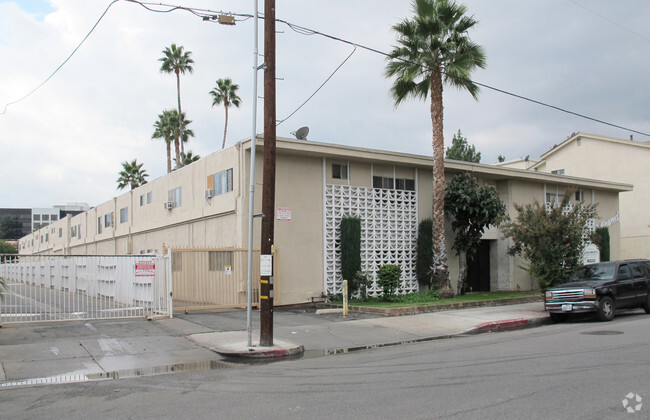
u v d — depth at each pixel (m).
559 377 7.87
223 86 49.59
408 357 10.29
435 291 20.30
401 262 22.08
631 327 13.57
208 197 21.28
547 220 18.47
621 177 38.12
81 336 12.61
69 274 17.73
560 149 41.84
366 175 21.56
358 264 20.19
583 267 17.34
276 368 9.60
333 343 12.38
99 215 38.84
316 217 19.98
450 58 19.91
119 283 16.70
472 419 5.90
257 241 18.50
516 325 15.48
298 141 18.77
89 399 7.50
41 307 16.31
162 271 15.97
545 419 5.82
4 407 7.13
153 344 11.80
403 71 20.12
